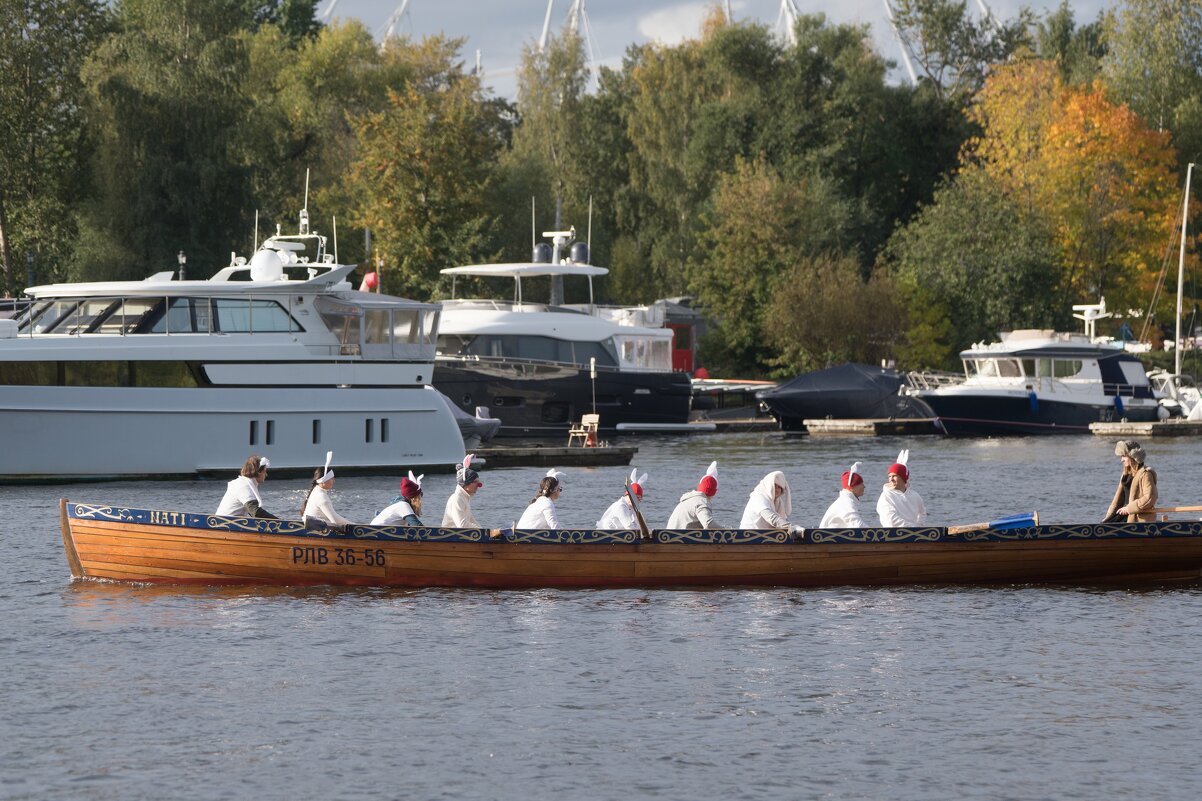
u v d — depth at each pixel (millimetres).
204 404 149000
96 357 144000
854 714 58781
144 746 54625
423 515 124750
